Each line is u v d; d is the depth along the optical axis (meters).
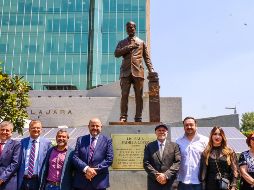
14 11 56.06
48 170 7.30
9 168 7.07
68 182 7.25
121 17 55.28
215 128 6.91
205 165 6.86
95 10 55.31
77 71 53.72
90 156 7.57
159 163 7.32
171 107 31.25
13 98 16.45
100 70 53.69
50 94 41.53
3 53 54.53
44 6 56.19
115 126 9.77
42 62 54.19
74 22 55.44
